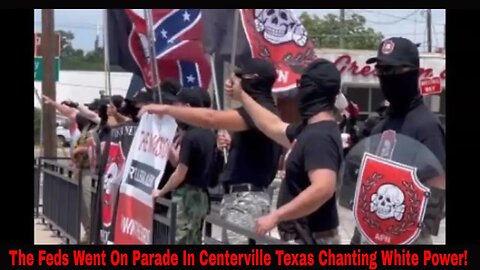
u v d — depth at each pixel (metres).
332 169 3.79
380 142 3.64
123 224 6.66
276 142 5.11
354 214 3.68
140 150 6.29
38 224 11.91
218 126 5.12
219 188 7.31
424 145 3.61
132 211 6.37
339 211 3.81
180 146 6.44
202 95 6.60
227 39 7.92
